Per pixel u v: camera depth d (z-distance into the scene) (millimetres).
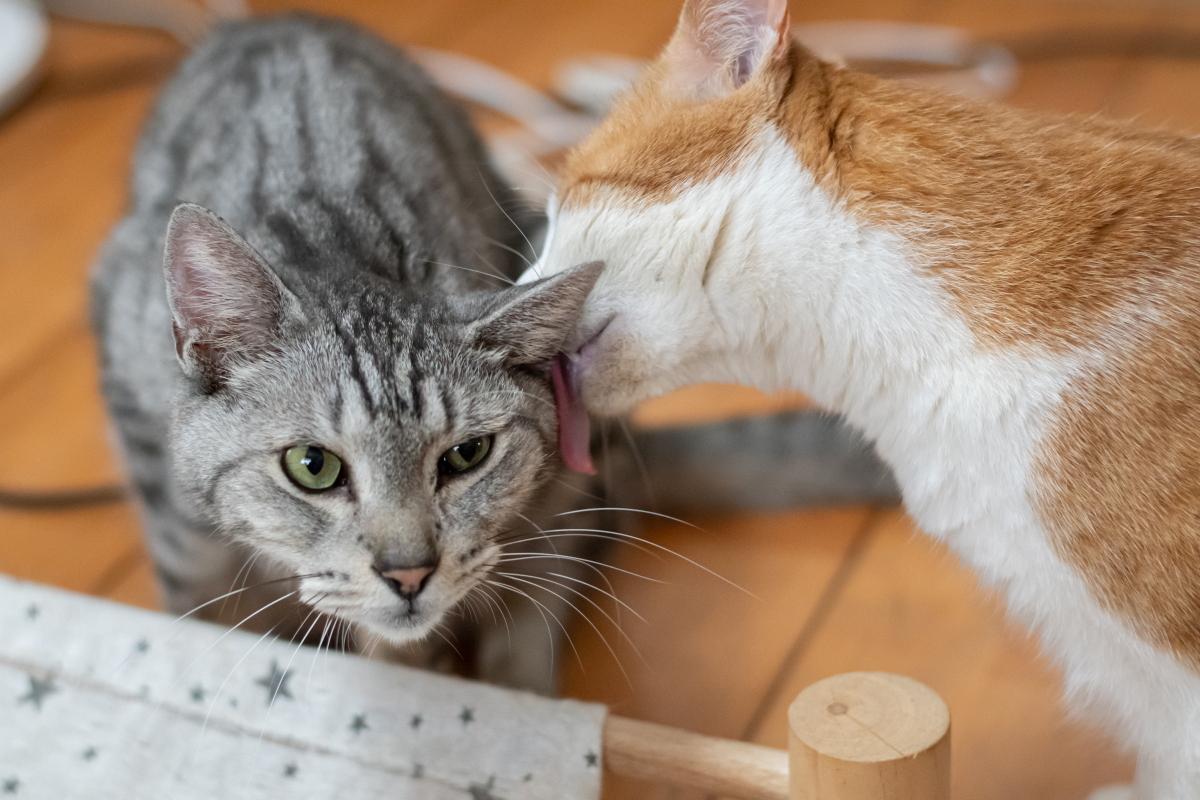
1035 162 693
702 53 715
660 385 734
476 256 803
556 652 818
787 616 843
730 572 863
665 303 711
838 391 727
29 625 729
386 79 852
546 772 697
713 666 823
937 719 651
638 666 823
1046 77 1126
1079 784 777
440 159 824
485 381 715
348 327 710
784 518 890
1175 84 1106
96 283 825
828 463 877
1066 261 684
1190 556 667
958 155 696
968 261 690
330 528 700
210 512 727
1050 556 691
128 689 721
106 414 847
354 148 793
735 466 879
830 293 704
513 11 1254
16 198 1043
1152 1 1216
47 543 873
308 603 710
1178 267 675
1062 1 1227
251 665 720
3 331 962
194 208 683
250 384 710
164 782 709
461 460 713
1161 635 676
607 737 697
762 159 702
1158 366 670
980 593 798
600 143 728
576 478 793
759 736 795
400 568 690
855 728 650
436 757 704
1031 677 814
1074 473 679
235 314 704
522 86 1113
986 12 1215
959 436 699
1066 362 680
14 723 718
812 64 713
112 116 1145
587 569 842
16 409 926
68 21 1243
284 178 777
